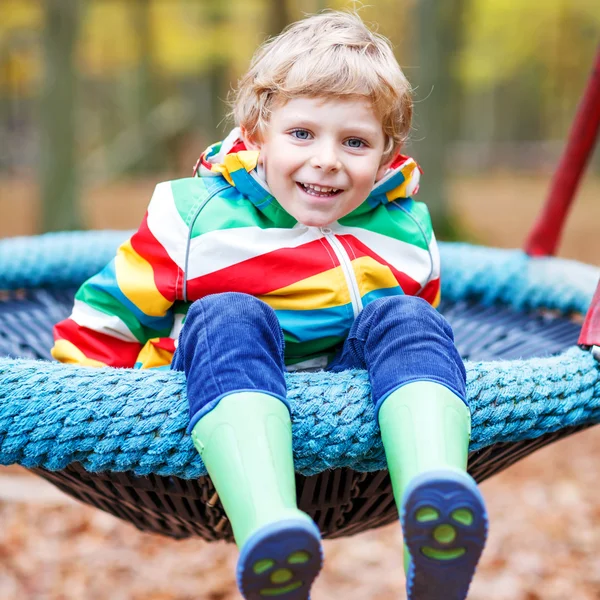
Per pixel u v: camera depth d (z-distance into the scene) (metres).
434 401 1.09
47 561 3.02
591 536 3.23
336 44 1.35
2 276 2.41
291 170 1.33
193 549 3.15
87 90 21.09
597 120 2.27
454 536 0.96
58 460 1.13
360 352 1.29
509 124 28.39
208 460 1.06
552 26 16.22
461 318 2.39
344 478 1.30
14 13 11.50
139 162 17.69
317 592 2.86
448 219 7.34
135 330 1.49
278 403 1.09
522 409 1.22
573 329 2.16
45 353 1.87
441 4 7.08
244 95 1.46
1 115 23.62
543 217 2.42
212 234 1.44
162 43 13.55
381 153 1.38
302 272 1.46
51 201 7.74
